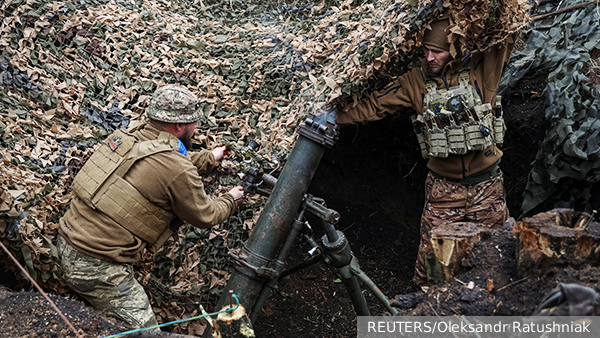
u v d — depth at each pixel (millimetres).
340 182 4059
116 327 1787
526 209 3078
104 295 1984
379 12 2664
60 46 2770
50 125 2520
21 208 2133
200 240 2609
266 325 3092
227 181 2666
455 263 1668
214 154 2387
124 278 2025
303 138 2238
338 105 2432
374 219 3965
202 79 2914
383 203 3990
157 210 1991
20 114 2438
